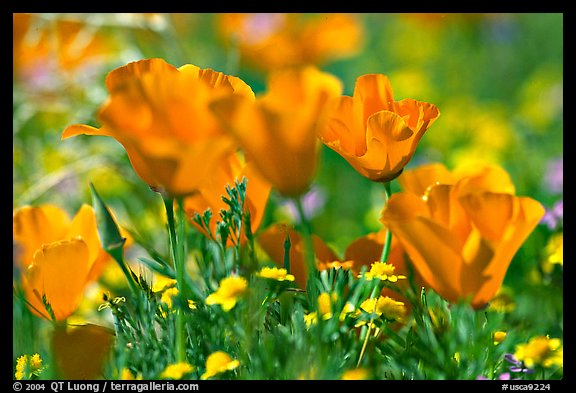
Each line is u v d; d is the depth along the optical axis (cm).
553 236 126
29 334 109
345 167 199
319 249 106
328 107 98
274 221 157
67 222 110
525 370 105
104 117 96
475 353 103
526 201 101
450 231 101
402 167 103
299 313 102
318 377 100
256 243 110
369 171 103
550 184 171
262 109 96
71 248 105
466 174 107
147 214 145
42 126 178
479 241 101
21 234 109
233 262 105
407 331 105
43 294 105
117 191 162
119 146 159
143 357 103
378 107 103
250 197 104
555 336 117
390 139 102
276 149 98
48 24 166
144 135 96
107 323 116
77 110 161
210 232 103
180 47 170
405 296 104
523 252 131
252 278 102
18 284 111
